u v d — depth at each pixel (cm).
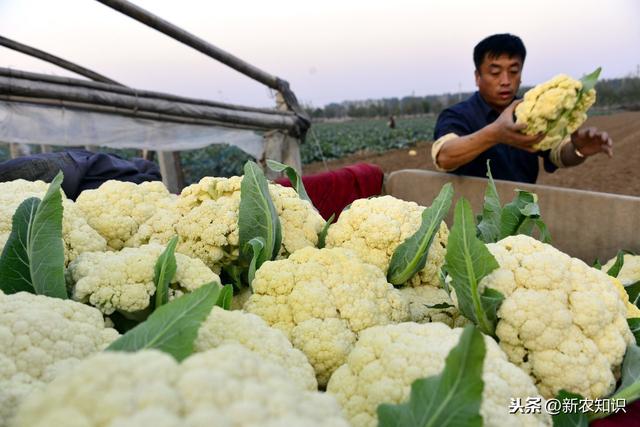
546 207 250
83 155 254
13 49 526
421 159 2220
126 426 49
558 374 116
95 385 54
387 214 169
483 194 279
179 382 55
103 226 164
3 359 86
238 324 109
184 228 160
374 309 136
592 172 1444
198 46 447
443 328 118
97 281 119
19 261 119
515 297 121
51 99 348
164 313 86
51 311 99
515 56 322
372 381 105
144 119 423
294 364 111
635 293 166
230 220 157
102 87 381
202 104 461
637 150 1678
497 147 325
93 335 103
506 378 104
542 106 259
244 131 541
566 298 121
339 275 139
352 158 2459
